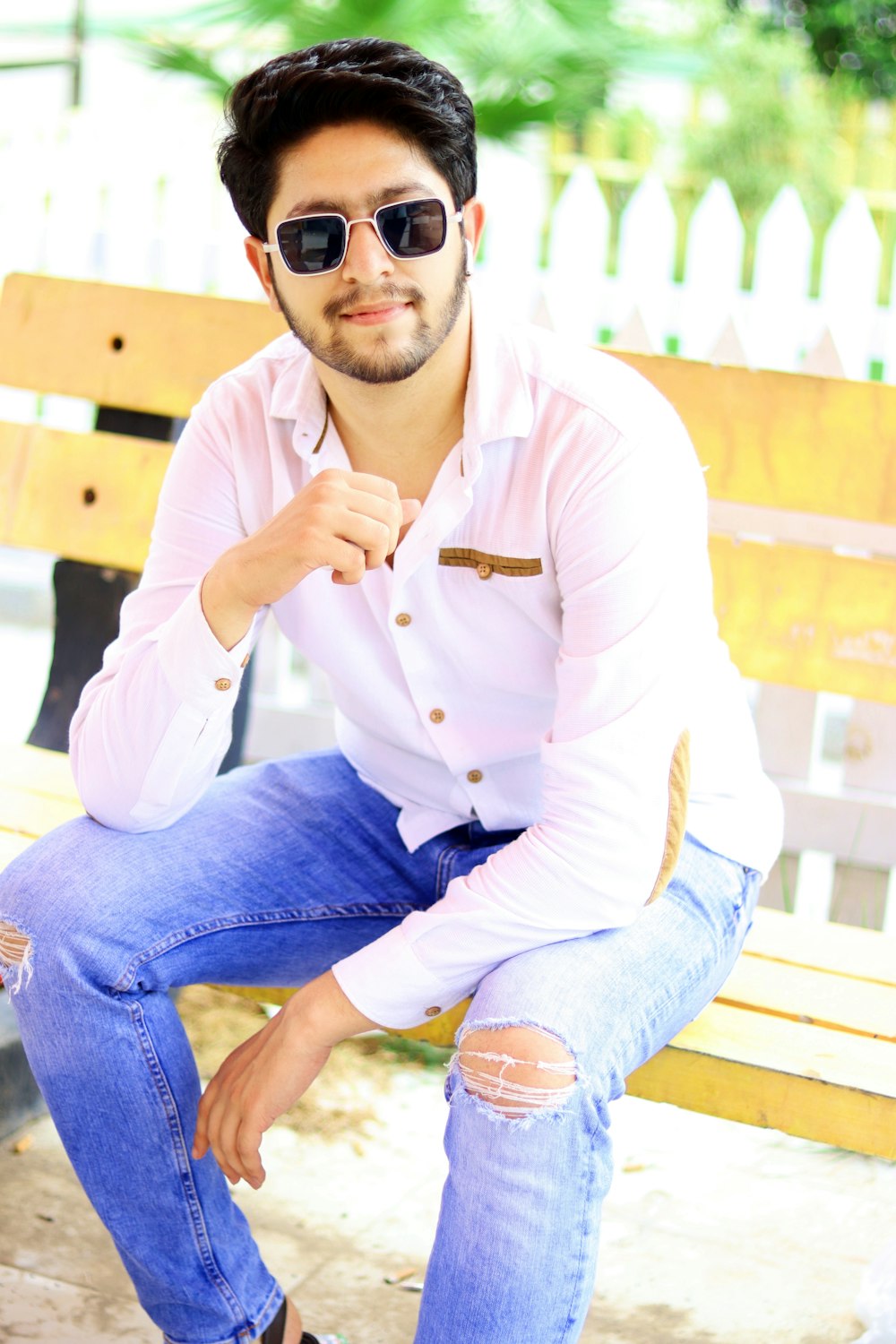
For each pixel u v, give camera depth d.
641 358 2.48
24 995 1.73
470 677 1.86
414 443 1.83
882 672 2.33
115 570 2.77
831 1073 1.73
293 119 1.65
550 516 1.73
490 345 1.75
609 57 8.16
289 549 1.67
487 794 1.94
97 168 5.60
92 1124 1.74
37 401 6.24
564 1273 1.54
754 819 1.89
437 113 1.65
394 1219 2.33
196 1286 1.80
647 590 1.66
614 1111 2.69
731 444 2.43
